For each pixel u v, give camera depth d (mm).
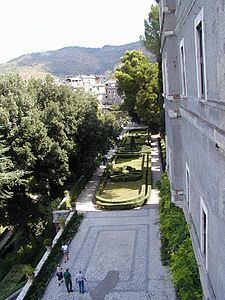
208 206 8508
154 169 38281
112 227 23953
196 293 10477
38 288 17391
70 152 30969
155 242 21062
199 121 8953
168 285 16516
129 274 17859
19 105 27031
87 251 20781
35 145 27125
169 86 16547
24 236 30703
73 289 17172
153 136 61312
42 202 29859
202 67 9023
